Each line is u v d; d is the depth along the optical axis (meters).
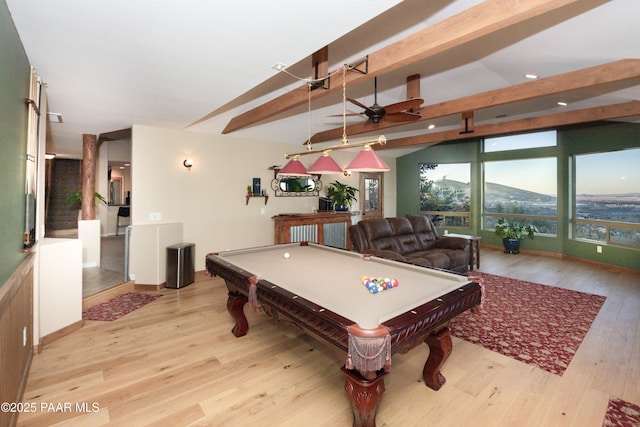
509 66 3.26
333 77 2.94
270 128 5.34
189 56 2.35
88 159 5.13
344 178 7.35
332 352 2.68
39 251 2.71
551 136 6.60
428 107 4.11
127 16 1.82
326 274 2.54
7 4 1.70
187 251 4.54
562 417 1.88
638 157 5.27
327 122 5.37
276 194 5.95
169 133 4.67
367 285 2.13
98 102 3.43
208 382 2.24
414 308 1.72
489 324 3.25
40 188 2.95
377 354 1.41
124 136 6.11
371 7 1.76
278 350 2.71
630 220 5.39
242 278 2.40
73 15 1.81
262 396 2.09
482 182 7.81
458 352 2.67
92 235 5.12
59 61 2.42
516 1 1.72
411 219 5.73
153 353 2.64
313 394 2.11
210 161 5.07
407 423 1.83
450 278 2.36
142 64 2.49
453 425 1.82
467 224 8.00
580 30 2.28
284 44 2.18
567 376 2.31
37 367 2.40
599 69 2.85
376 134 6.58
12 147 1.98
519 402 2.02
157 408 1.96
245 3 1.71
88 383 2.21
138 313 3.52
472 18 1.91
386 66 2.45
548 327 3.17
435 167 8.35
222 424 1.83
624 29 2.17
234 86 2.97
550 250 6.67
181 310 3.62
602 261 5.74
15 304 1.93
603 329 3.11
